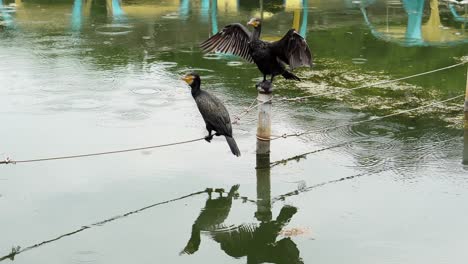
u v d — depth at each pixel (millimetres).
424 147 8586
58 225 6648
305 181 7707
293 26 15438
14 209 6938
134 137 8812
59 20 15844
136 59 12531
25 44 13492
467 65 12117
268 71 7125
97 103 10062
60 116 9531
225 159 8258
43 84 10914
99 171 7887
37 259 6027
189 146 8594
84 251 6195
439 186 7488
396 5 17672
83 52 12953
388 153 8414
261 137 7992
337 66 12242
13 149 8359
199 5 17594
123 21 15734
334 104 10188
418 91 10805
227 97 10367
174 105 10047
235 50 7203
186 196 7359
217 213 7055
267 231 6699
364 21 15969
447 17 16391
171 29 14938
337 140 8828
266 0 18250
